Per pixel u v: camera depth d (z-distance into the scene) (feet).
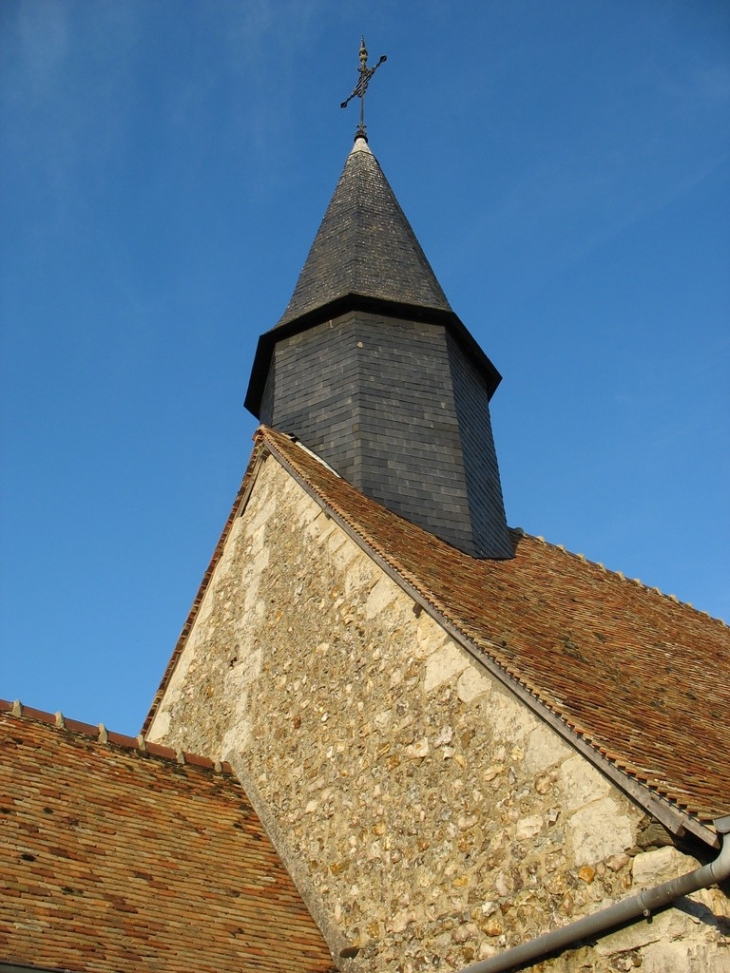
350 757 30.17
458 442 47.19
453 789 25.48
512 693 24.95
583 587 45.14
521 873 22.59
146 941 25.14
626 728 23.88
